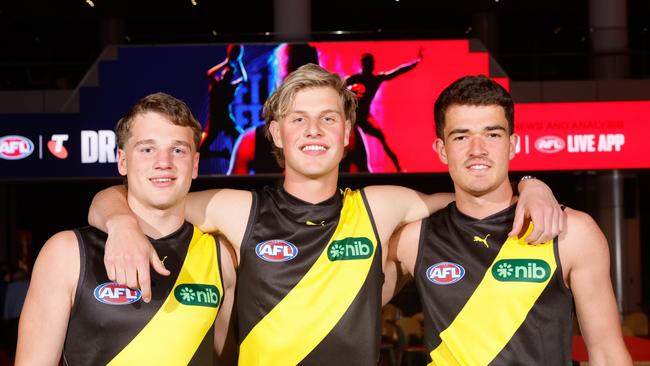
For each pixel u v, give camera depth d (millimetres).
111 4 13406
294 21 10258
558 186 14117
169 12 13938
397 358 7152
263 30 15352
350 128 2662
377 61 8578
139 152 2330
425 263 2545
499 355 2408
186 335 2320
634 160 8586
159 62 8688
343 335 2438
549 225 2295
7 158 8594
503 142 2439
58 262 2268
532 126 8570
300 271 2475
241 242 2523
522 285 2434
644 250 13953
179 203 2414
